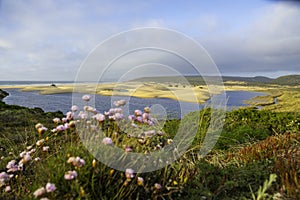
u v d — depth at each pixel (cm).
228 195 224
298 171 229
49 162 211
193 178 245
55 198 180
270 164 265
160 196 206
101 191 189
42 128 239
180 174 247
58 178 189
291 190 197
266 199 204
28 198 192
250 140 434
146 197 208
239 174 249
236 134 441
